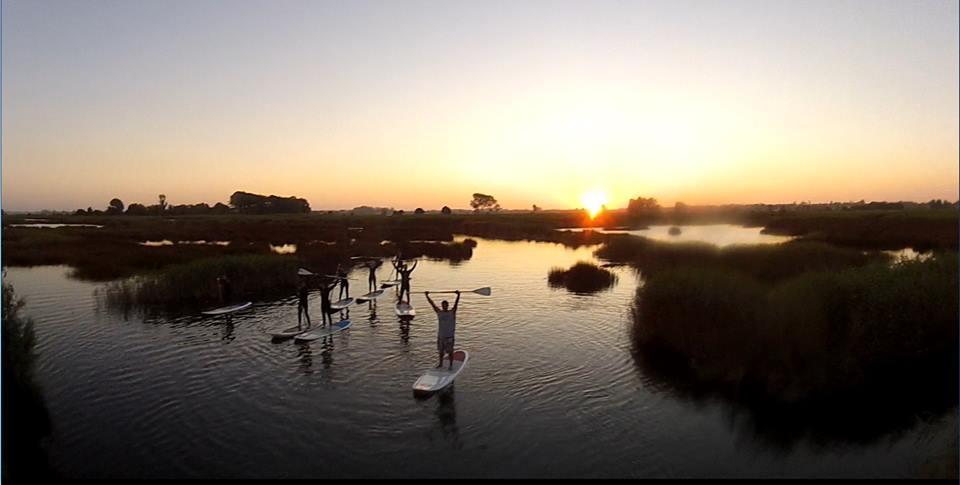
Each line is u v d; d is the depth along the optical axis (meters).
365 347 17.05
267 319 21.11
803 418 11.57
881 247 35.12
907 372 12.87
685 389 13.34
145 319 21.09
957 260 16.56
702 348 15.00
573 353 16.30
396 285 29.31
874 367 12.86
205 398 12.87
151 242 50.69
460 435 10.96
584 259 43.09
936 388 12.38
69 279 30.83
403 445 10.54
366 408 12.27
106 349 16.86
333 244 48.16
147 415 11.94
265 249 40.88
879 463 9.80
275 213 139.75
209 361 15.65
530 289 28.52
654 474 9.54
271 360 15.71
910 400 11.97
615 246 43.78
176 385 13.73
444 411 12.09
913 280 14.67
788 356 13.29
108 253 38.38
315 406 12.38
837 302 14.10
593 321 20.66
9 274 32.81
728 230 55.06
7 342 12.12
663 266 29.39
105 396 13.04
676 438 10.84
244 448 10.41
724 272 20.69
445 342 14.32
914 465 9.57
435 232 67.00
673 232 57.00
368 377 14.27
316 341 17.78
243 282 27.34
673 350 16.14
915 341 12.93
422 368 14.96
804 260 25.05
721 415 11.85
